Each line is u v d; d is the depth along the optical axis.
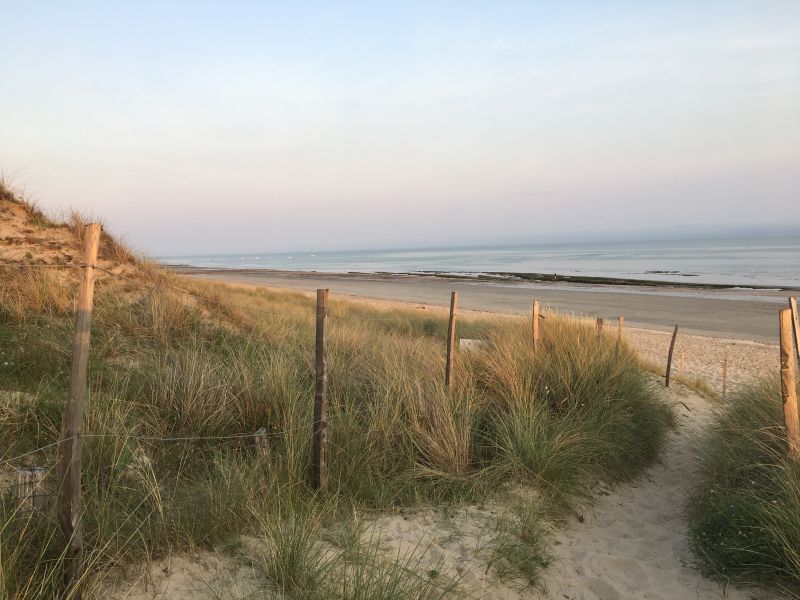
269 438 4.75
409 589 3.16
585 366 6.63
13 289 6.71
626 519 4.85
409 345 8.05
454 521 4.16
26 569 2.61
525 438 5.04
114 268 8.19
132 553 3.04
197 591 2.91
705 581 3.80
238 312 8.89
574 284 48.97
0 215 8.13
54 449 3.72
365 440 4.79
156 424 4.53
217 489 3.68
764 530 3.74
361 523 3.72
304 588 2.99
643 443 6.25
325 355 4.24
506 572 3.65
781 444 4.56
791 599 3.43
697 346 17.64
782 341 4.43
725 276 56.28
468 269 84.62
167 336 6.86
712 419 7.22
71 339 5.88
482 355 7.12
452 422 5.00
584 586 3.75
